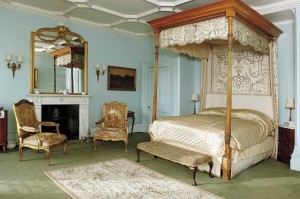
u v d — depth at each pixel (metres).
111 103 5.41
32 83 4.99
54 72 5.32
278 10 4.19
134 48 6.93
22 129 3.85
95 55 6.06
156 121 4.22
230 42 3.15
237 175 3.47
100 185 2.96
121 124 5.26
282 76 4.77
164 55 6.48
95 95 6.10
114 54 6.46
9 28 4.73
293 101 4.46
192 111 6.48
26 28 4.94
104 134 4.58
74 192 2.74
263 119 4.35
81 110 5.66
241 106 5.11
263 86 4.86
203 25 3.46
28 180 3.09
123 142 5.53
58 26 5.32
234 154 3.34
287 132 4.14
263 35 4.24
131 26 6.14
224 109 5.00
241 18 3.41
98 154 4.44
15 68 4.81
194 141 3.51
